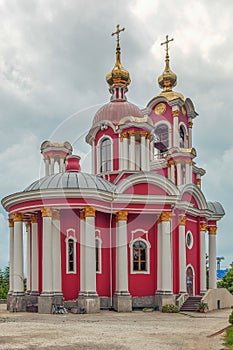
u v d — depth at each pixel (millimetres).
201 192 34125
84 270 26969
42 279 26969
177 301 29094
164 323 21984
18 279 28625
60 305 26812
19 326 20375
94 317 24422
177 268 31047
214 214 38625
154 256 30047
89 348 14914
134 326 20578
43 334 17844
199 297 29906
